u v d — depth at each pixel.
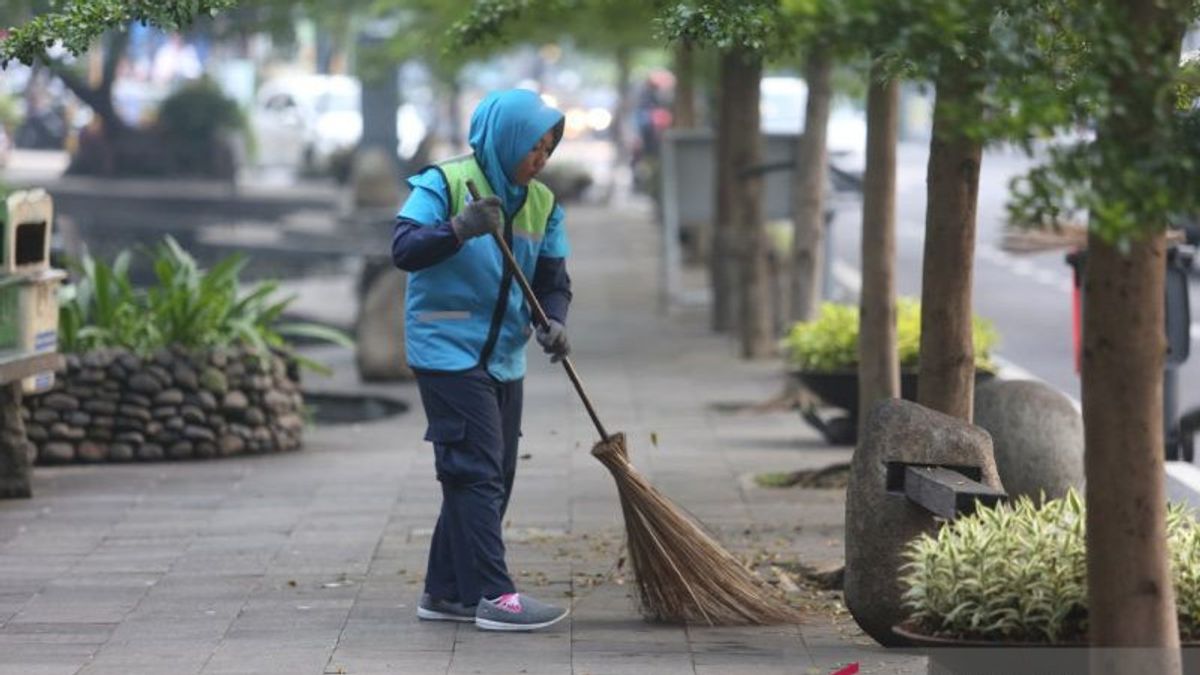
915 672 10.38
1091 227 7.25
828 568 12.94
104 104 63.62
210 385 19.09
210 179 64.00
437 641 11.21
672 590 11.55
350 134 72.06
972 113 7.18
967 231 12.30
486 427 11.44
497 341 11.48
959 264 12.31
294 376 20.12
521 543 14.33
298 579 13.05
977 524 9.45
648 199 59.16
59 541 14.58
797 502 16.11
